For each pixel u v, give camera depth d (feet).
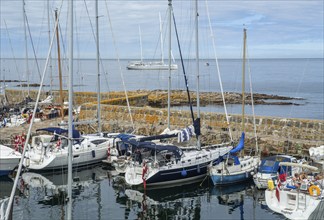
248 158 77.10
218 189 69.41
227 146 82.23
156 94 192.13
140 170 69.82
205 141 95.55
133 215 57.88
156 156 71.51
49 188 69.00
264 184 66.69
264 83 361.51
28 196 64.85
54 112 114.32
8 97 160.86
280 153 89.86
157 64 478.59
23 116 111.24
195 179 72.84
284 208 54.19
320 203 51.75
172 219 56.65
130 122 113.29
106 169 81.30
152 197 65.46
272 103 211.00
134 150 73.15
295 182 56.29
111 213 58.44
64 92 151.02
